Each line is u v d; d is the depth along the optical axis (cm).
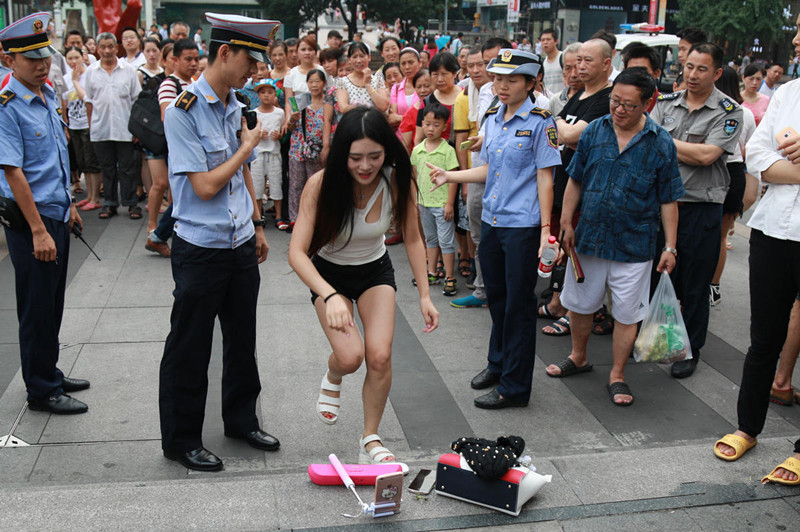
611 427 402
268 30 317
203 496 302
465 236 659
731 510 304
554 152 394
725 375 468
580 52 479
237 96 351
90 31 3428
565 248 438
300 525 285
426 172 602
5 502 293
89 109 777
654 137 405
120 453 364
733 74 527
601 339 527
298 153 750
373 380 322
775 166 327
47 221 385
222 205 332
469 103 598
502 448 304
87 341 495
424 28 3881
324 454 369
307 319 544
